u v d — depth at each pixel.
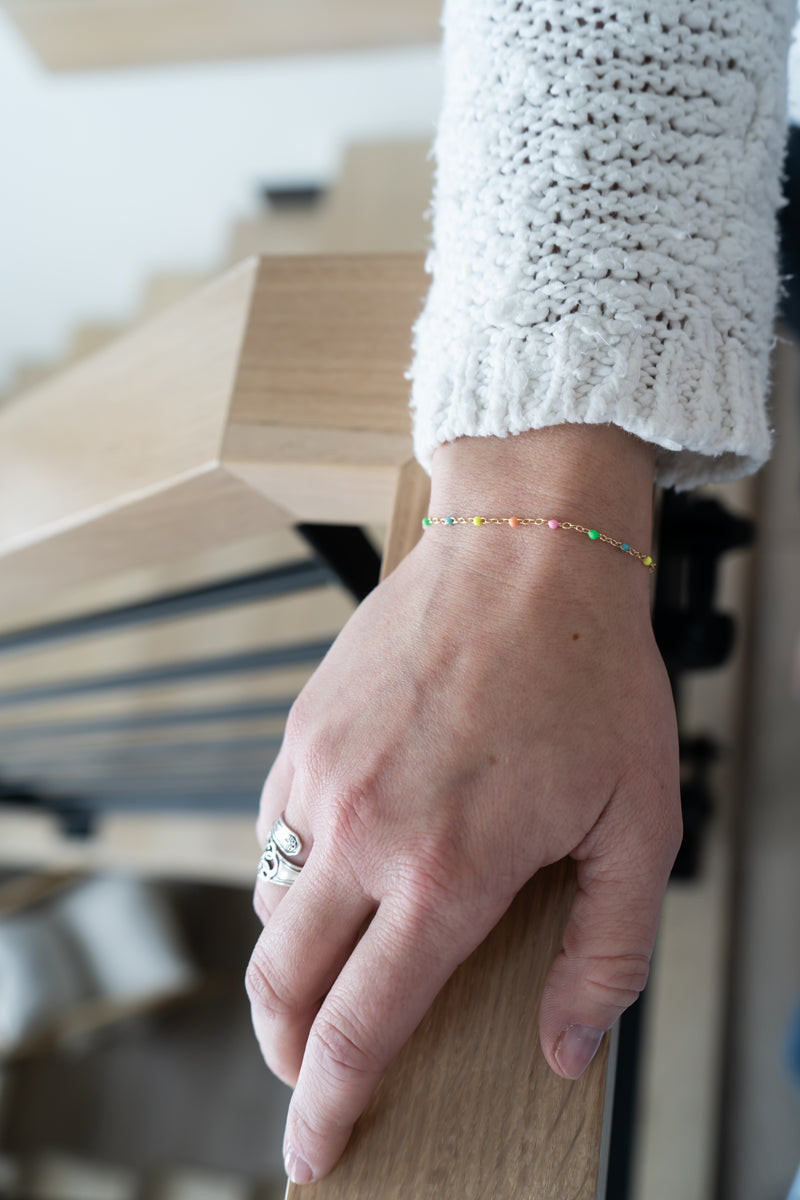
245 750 1.08
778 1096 0.92
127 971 1.87
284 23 1.48
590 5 0.36
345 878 0.34
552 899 0.35
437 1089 0.34
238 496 0.44
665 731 0.35
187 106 1.66
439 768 0.34
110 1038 2.00
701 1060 0.92
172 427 0.44
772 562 1.07
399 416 0.41
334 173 1.67
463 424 0.36
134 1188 1.91
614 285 0.36
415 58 1.50
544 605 0.35
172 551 0.49
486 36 0.37
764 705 1.03
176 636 1.45
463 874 0.34
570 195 0.36
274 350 0.42
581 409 0.36
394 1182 0.34
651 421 0.35
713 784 1.00
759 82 0.37
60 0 1.49
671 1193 0.89
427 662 0.35
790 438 1.09
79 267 2.00
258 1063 1.95
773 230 0.38
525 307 0.36
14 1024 1.81
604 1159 0.38
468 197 0.37
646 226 0.36
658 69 0.36
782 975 0.95
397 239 1.54
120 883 1.96
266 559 1.45
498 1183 0.33
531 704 0.34
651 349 0.36
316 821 0.35
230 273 0.44
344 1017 0.33
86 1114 1.97
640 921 0.34
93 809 1.26
